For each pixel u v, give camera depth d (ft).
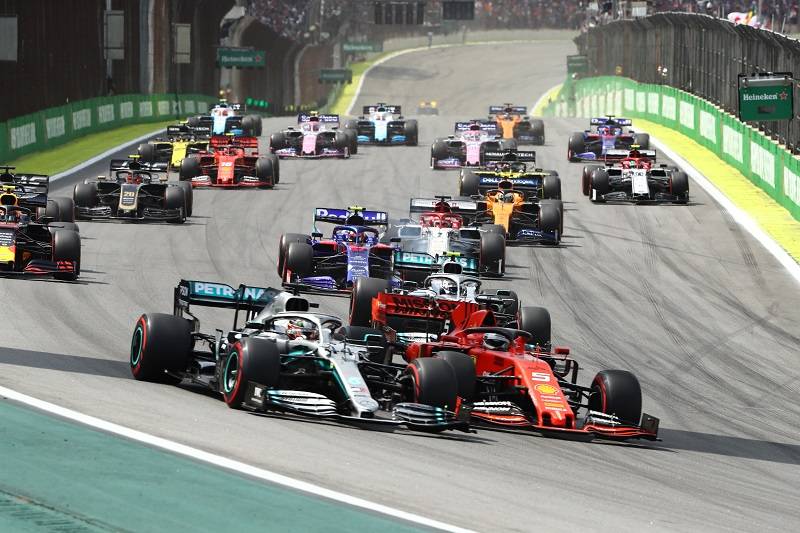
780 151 435.94
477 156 536.42
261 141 651.66
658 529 108.37
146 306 253.44
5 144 523.29
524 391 163.63
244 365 148.77
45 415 127.24
